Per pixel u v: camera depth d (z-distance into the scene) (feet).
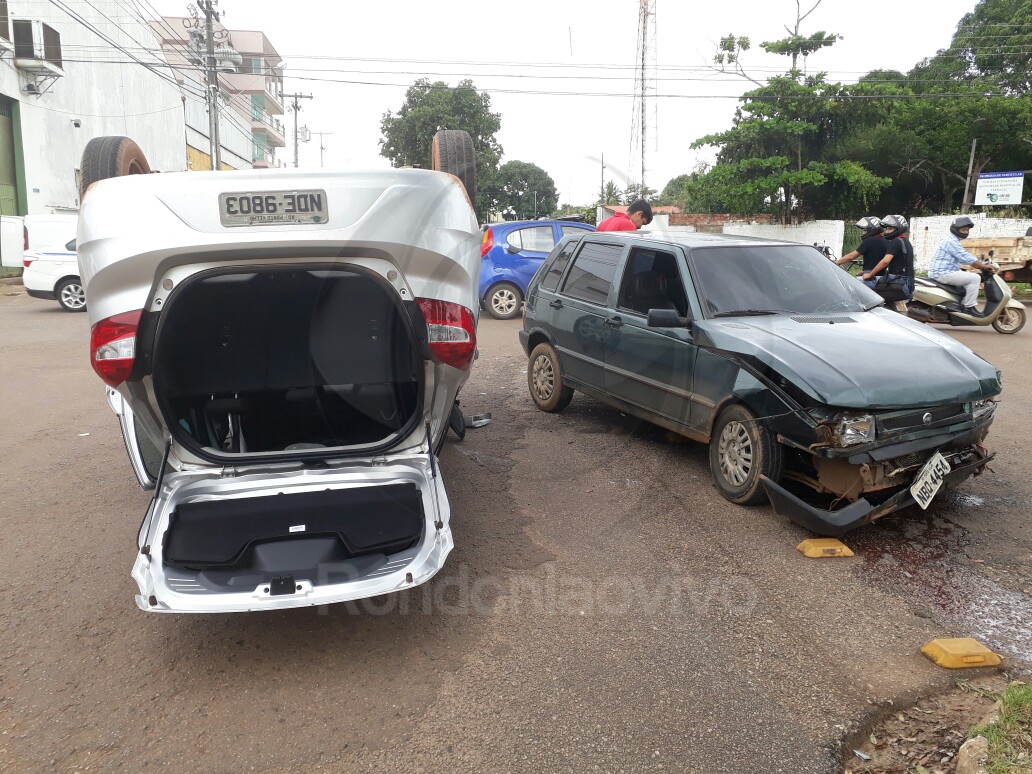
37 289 46.83
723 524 14.43
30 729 8.98
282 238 9.48
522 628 11.05
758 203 82.02
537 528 14.40
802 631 10.87
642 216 22.49
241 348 10.84
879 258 29.71
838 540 13.57
